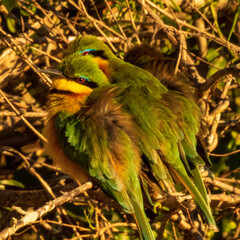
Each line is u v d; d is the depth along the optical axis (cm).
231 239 1251
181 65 1135
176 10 1334
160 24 1138
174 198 978
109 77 1012
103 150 898
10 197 1121
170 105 948
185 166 948
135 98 934
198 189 952
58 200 779
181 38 1117
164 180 955
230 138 1316
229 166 1323
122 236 1227
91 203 1062
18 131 1363
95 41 1068
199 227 1059
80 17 1331
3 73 1249
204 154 1001
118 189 892
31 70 1298
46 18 1248
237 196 1088
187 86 1002
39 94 1308
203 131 1005
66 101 959
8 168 1357
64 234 1197
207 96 1137
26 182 1313
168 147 923
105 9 1353
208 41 1352
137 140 908
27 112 1119
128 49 1109
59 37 1201
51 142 974
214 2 1320
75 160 932
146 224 886
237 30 1370
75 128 930
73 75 969
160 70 1038
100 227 1095
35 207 1147
